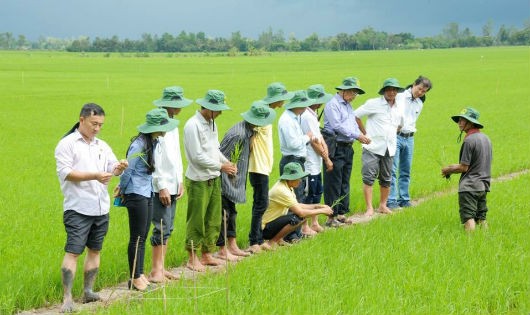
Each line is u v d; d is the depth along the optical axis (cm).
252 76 7619
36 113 3994
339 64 10600
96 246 958
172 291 924
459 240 1202
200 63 11319
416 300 914
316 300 880
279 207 1262
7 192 1777
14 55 15988
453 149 2631
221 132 3188
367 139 1450
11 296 927
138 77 7462
